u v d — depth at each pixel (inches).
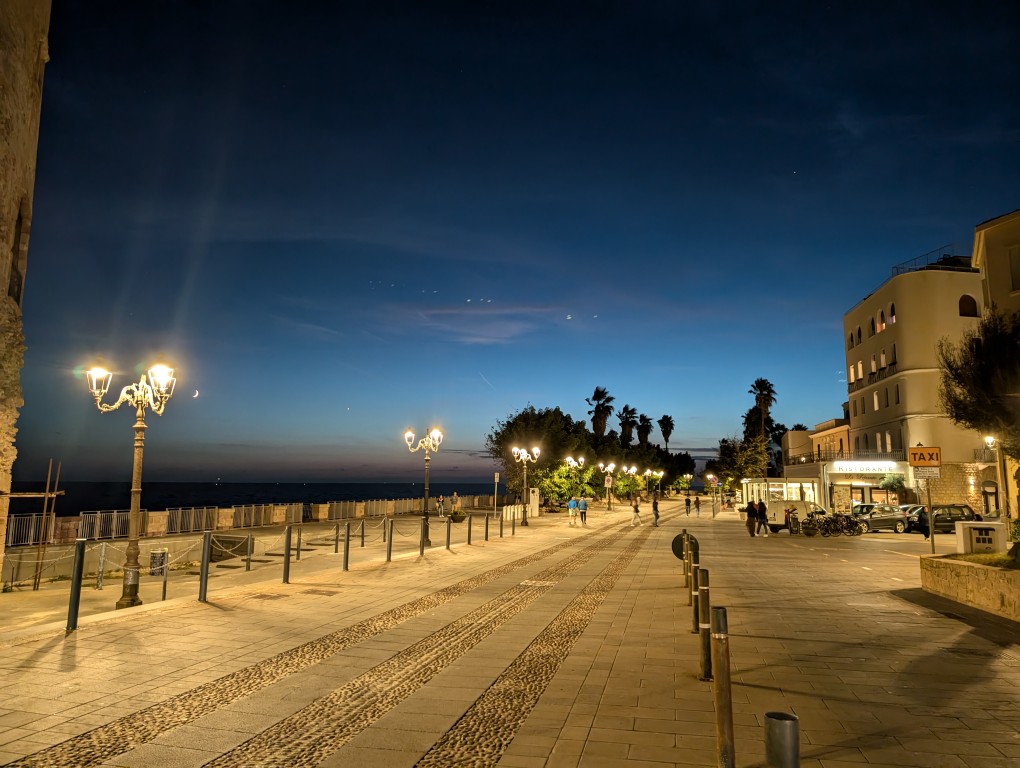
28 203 634.2
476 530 1333.7
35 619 427.5
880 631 370.6
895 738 207.9
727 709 181.3
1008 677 277.1
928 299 1690.5
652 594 516.1
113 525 925.8
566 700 248.8
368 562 733.9
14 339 576.1
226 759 191.3
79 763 185.6
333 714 232.7
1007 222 858.8
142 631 358.3
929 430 1659.7
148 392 465.7
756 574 652.1
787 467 2036.2
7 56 580.7
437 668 295.4
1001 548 513.0
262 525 1268.5
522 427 2192.4
